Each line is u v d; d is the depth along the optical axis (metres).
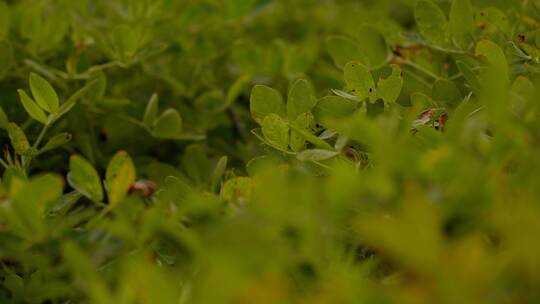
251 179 1.10
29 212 1.02
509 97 1.06
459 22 1.25
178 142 1.46
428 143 1.05
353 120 1.03
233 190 1.11
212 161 1.40
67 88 1.40
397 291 0.90
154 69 1.51
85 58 1.46
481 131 1.03
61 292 1.06
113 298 1.01
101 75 1.37
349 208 1.01
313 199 0.99
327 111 1.15
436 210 0.95
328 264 1.00
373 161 1.07
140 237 1.04
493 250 0.97
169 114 1.36
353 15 1.88
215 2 1.63
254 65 1.57
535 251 0.88
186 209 1.04
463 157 0.97
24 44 1.46
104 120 1.42
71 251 0.96
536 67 1.21
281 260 0.98
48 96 1.19
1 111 1.20
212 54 1.60
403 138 1.03
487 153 0.98
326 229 0.99
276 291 0.90
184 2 1.65
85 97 1.38
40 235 1.04
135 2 1.57
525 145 0.97
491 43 1.13
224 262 0.92
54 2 1.64
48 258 1.05
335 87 1.54
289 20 1.90
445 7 1.40
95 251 1.05
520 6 1.37
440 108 1.15
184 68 1.55
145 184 1.17
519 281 0.89
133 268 0.93
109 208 1.06
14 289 1.08
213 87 1.55
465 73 1.17
